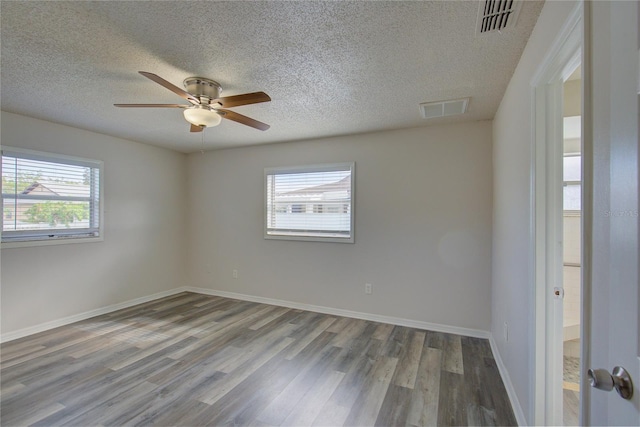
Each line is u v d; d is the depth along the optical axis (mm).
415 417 1884
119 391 2133
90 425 1793
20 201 3094
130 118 3146
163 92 2496
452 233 3264
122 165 4004
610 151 731
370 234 3635
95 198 3727
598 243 792
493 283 2977
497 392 2143
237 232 4512
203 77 2189
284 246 4164
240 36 1704
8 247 2996
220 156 4645
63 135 3395
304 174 4078
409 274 3445
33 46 1813
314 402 2033
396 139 3508
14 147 3012
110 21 1578
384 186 3562
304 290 4023
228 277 4586
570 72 1424
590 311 828
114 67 2068
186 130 3588
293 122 3230
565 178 3043
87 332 3189
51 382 2236
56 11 1492
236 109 2828
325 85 2324
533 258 1579
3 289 2965
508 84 2256
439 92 2441
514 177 2047
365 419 1869
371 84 2307
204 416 1886
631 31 636
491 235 3098
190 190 4875
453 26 1603
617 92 698
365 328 3357
